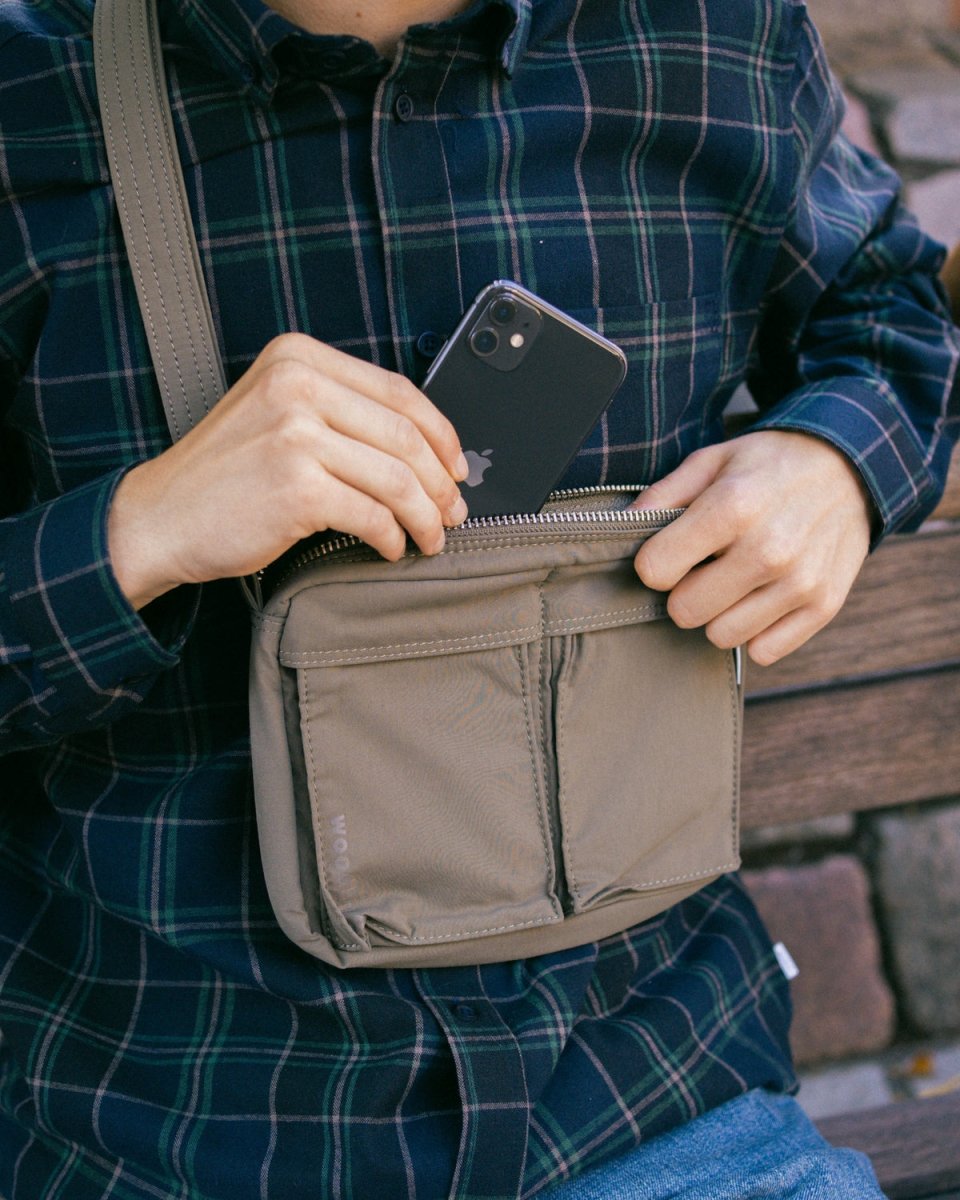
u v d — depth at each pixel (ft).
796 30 2.78
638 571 2.45
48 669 2.31
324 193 2.38
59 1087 2.63
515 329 2.34
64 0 2.45
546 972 2.65
